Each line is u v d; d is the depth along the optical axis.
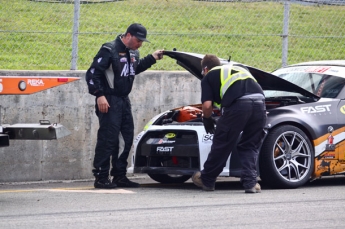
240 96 26.33
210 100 26.61
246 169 26.77
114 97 28.64
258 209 22.66
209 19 44.28
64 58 37.94
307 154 28.48
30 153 31.59
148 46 42.03
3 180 31.05
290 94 31.95
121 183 29.62
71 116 32.47
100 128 28.81
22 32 34.00
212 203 24.00
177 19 43.34
